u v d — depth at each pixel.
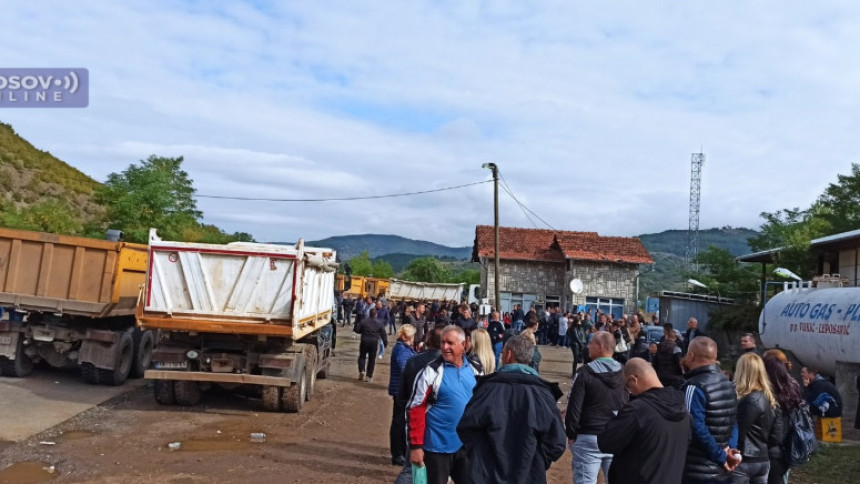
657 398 4.34
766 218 38.00
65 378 13.66
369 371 16.42
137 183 31.75
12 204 39.19
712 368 5.04
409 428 5.24
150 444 8.95
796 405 6.04
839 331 13.88
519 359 4.71
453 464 5.35
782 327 16.72
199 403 12.02
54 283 12.67
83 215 48.69
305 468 8.14
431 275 104.00
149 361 14.81
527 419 4.38
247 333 11.13
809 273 26.64
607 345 5.99
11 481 7.07
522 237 44.66
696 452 4.85
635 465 4.27
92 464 7.84
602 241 43.66
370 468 8.32
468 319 16.23
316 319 13.70
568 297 41.88
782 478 6.05
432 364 5.33
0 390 11.83
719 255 38.72
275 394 11.47
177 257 11.12
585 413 5.83
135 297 13.93
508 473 4.33
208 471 7.79
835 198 30.67
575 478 5.89
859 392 11.85
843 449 10.41
